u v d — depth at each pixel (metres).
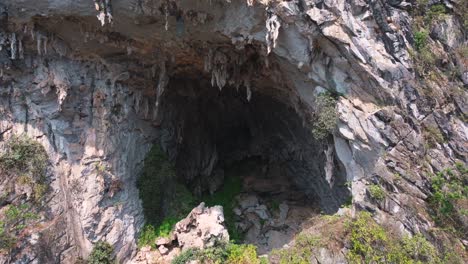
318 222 13.30
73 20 12.12
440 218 11.42
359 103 12.27
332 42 11.88
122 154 14.73
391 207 11.84
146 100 15.69
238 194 18.98
